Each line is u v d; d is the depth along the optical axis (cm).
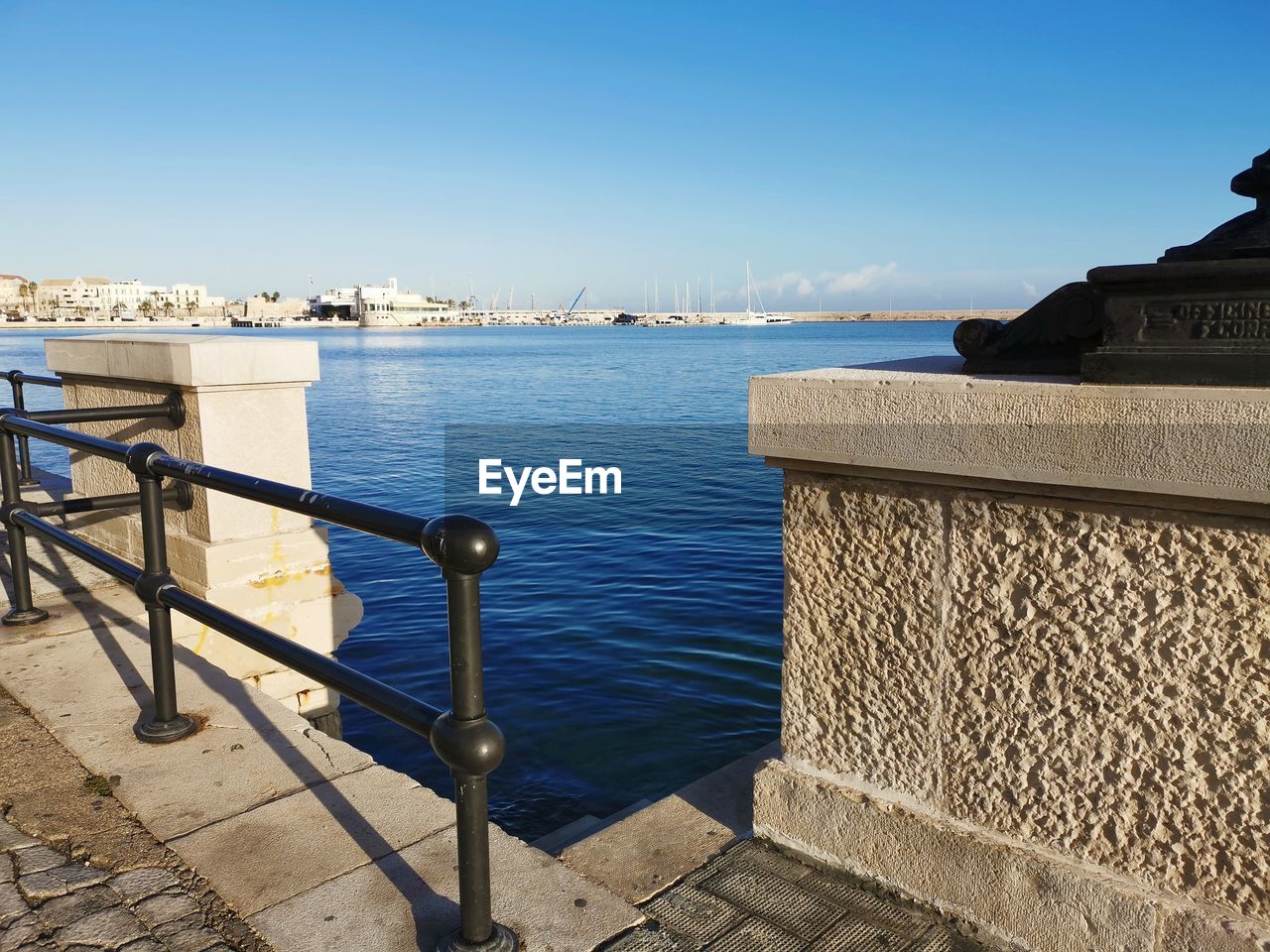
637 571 972
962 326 206
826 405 197
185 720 296
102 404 524
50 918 199
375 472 1797
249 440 439
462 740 172
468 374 5603
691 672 673
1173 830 169
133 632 390
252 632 225
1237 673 158
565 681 658
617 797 492
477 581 170
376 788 258
